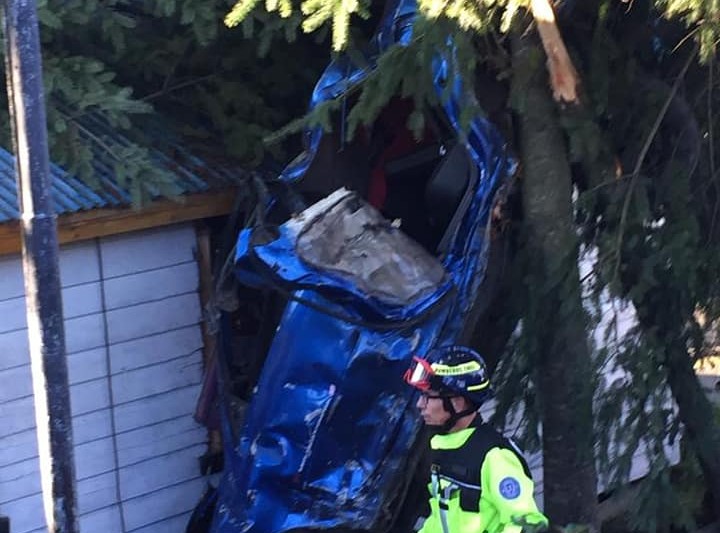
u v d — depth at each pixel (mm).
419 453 5434
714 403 7383
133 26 6445
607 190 5633
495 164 5574
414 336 5434
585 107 5543
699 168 6047
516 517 4070
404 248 5656
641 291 5512
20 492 5875
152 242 6422
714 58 5738
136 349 6383
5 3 3684
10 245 5586
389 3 6078
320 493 5398
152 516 6512
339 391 5395
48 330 3787
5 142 6000
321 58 7156
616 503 6566
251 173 6258
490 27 5223
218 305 5980
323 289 5406
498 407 5902
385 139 6633
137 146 6281
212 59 6996
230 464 5773
